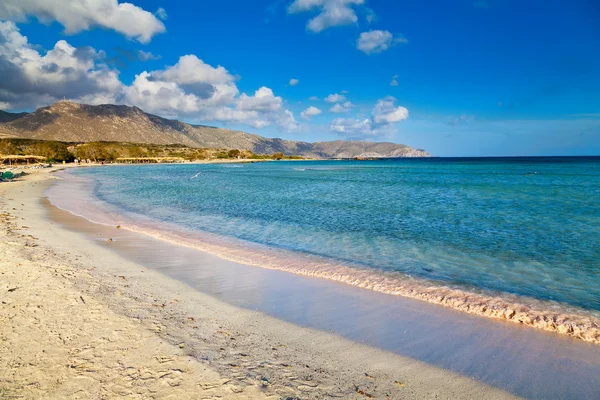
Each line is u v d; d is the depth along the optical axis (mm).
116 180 47594
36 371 4137
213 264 9633
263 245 11930
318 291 7656
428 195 27578
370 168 97438
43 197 25531
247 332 5586
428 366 4742
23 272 7812
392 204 22188
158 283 7875
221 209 20250
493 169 79750
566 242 12203
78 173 68562
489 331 5848
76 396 3711
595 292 7695
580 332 5832
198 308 6508
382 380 4363
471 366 4766
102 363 4375
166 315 6055
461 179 48125
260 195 27906
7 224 13727
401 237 13102
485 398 4070
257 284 8047
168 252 10844
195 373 4250
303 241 12516
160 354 4668
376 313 6516
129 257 10117
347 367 4645
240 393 3893
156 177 55531
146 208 20656
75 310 5973
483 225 15258
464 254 10781
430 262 9984
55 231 13195
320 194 28625
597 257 10375
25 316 5641
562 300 7234
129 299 6691
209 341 5176
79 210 19484
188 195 28000
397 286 8016
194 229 14539
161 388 3910
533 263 9836
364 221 16328
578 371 4688
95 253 10281
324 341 5379
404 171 76500
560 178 48062
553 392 4215
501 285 8133
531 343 5457
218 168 103312
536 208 20172
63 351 4621
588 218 16797
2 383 3875
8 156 101000
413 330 5836
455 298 7301
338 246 11812
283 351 5008
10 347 4676
